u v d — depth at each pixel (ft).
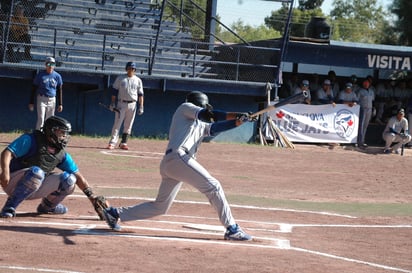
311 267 27.94
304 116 99.30
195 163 31.19
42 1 97.19
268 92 93.09
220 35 146.61
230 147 88.89
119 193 47.62
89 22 100.78
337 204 51.55
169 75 98.22
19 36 91.56
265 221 40.78
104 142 83.76
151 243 30.45
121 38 100.73
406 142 96.43
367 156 91.40
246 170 70.08
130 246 29.55
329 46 102.73
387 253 33.01
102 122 94.84
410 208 51.21
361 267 28.94
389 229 40.63
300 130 99.09
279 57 97.86
